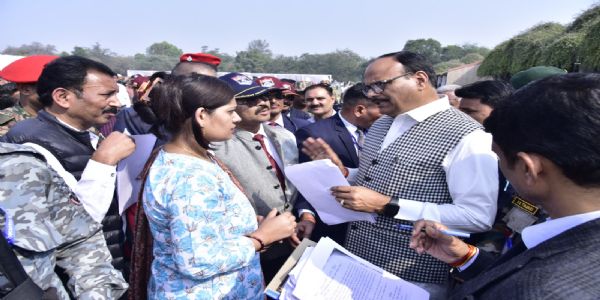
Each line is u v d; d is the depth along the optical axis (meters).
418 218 1.62
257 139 2.29
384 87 1.72
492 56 13.44
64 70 1.77
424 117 1.70
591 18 8.88
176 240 1.24
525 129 0.77
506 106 0.83
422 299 1.31
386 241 1.78
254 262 1.60
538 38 10.65
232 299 1.46
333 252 1.47
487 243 1.90
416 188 1.68
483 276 0.84
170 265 1.39
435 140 1.64
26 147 1.28
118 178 2.07
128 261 2.31
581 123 0.70
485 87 2.37
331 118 3.07
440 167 1.64
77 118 1.89
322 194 1.86
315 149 2.22
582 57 8.03
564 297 0.61
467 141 1.55
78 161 1.92
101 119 1.95
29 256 1.16
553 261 0.69
